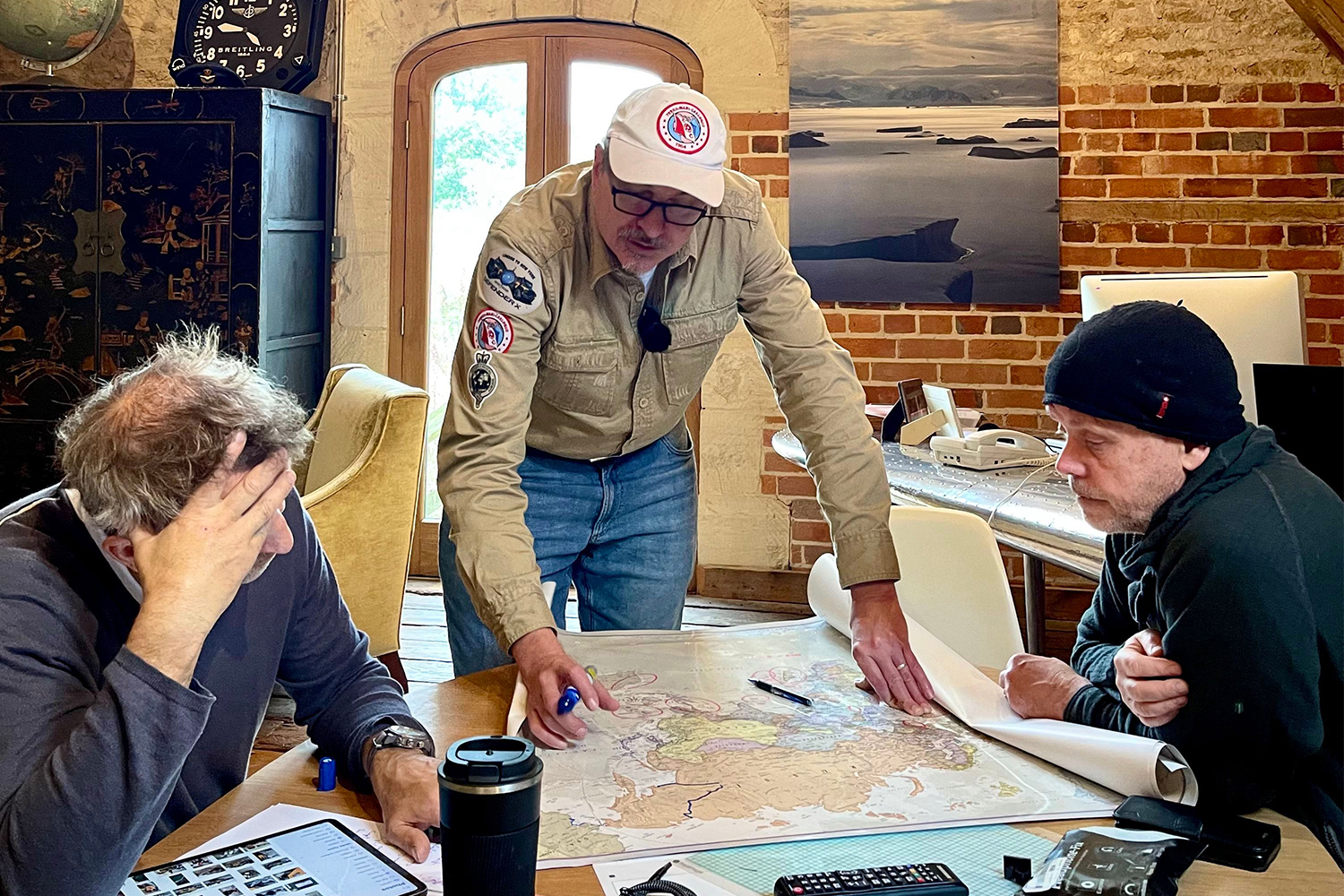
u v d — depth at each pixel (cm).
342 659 153
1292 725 119
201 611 111
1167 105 458
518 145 501
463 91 503
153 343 456
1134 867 103
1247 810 123
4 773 111
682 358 194
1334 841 125
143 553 113
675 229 165
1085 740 130
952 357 475
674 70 488
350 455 347
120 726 106
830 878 104
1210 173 457
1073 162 464
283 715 353
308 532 153
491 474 168
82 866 105
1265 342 277
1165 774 123
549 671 146
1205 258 460
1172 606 124
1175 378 123
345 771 138
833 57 470
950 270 470
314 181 495
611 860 111
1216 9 452
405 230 505
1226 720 120
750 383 487
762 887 106
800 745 141
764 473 488
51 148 457
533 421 201
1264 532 120
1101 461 128
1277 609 118
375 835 119
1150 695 125
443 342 512
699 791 127
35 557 121
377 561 338
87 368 461
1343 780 126
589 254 178
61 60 481
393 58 497
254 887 107
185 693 108
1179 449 126
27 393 464
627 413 198
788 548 488
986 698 153
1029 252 465
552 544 205
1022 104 462
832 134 473
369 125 500
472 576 161
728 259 188
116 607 128
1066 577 462
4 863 105
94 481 113
